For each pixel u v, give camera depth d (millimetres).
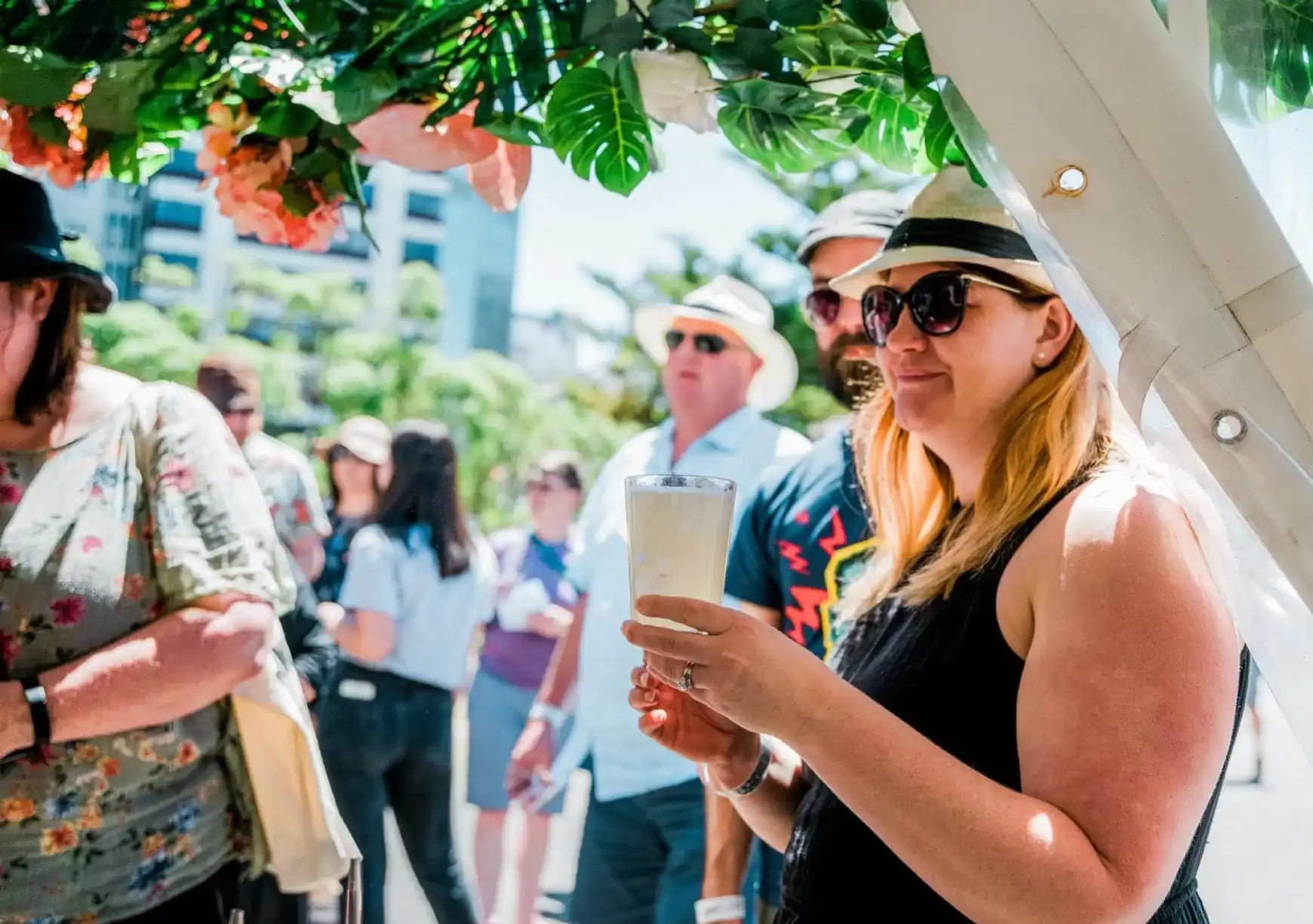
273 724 1911
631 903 3281
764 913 2812
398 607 3801
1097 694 1264
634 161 1686
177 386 1931
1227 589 1275
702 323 3371
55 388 1798
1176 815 1231
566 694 3836
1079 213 1272
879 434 1772
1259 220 1246
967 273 1494
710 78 1592
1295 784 2426
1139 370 1253
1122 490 1351
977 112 1290
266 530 1907
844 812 1515
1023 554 1402
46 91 1687
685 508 1341
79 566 1781
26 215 1770
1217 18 1418
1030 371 1503
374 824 3773
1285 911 2035
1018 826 1222
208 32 1707
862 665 1606
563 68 1671
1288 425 1230
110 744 1768
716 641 1287
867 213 2934
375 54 1663
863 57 1593
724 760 1693
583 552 3764
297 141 1761
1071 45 1271
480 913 4523
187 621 1791
